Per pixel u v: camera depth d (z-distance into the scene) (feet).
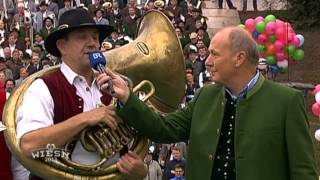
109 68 12.64
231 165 11.91
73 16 12.36
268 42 48.44
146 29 13.57
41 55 48.08
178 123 12.86
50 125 12.09
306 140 11.78
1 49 51.39
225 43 11.87
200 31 58.59
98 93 12.78
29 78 12.64
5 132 12.16
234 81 12.01
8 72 45.47
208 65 12.15
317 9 78.69
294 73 65.82
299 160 11.66
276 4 82.48
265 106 11.84
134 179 12.53
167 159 36.55
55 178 11.82
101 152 12.01
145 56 13.07
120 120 12.20
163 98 13.39
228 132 12.07
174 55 13.28
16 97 12.44
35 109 12.10
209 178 12.10
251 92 11.96
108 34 12.94
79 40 12.44
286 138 11.72
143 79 13.11
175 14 60.70
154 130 12.42
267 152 11.69
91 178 12.07
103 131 12.04
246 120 11.88
